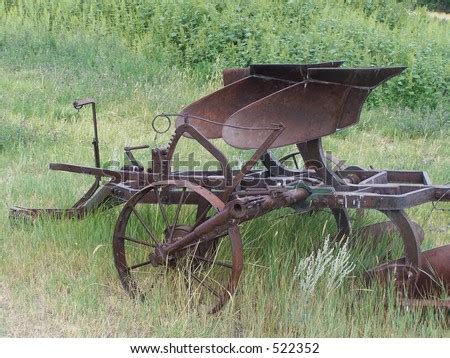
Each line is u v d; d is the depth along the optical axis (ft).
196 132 18.15
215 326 17.30
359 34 40.34
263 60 37.96
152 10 42.96
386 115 34.50
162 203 18.75
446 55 41.24
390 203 17.54
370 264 18.99
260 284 18.07
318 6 44.73
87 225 20.36
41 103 31.99
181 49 40.40
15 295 18.40
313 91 17.81
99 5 44.60
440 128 33.09
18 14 44.39
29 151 27.02
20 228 20.89
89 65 37.73
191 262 17.99
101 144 28.09
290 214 19.57
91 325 17.53
